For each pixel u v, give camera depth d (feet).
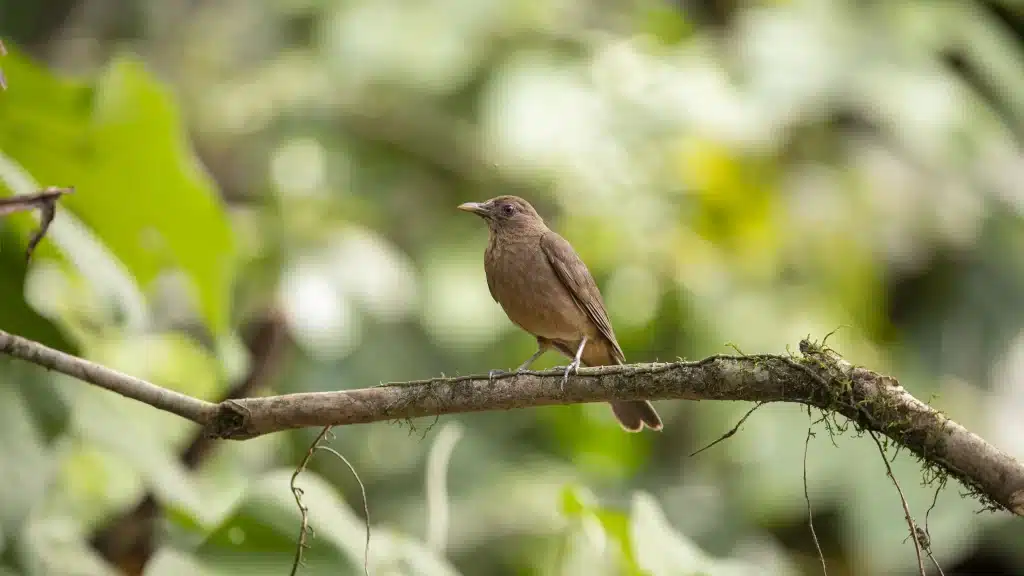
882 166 43.27
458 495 41.86
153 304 33.71
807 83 39.96
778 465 39.81
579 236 40.86
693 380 19.36
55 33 49.52
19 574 23.17
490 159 41.57
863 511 38.55
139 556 30.73
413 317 41.68
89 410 24.94
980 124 41.47
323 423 20.10
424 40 40.70
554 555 39.96
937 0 44.11
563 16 42.39
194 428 33.27
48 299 33.22
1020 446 40.86
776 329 40.50
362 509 41.78
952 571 41.81
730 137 39.99
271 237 37.70
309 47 45.52
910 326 43.16
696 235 41.55
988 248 43.32
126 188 28.25
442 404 20.15
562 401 20.17
